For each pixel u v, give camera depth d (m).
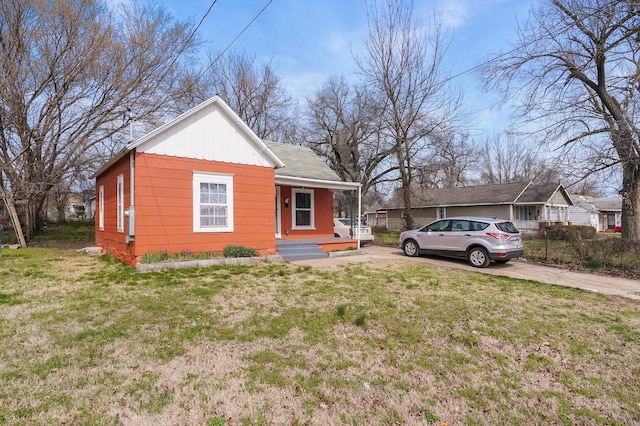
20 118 14.86
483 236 10.76
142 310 5.39
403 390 3.26
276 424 2.72
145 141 9.04
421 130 21.22
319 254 12.24
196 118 9.97
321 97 29.00
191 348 4.05
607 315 5.70
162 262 8.85
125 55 17.47
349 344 4.28
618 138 11.81
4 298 5.91
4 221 20.39
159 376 3.39
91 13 16.11
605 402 3.12
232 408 2.90
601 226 41.84
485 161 49.00
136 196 8.97
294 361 3.78
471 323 5.13
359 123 27.45
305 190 14.78
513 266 11.10
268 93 31.58
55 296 6.12
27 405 2.85
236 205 10.69
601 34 12.43
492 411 2.96
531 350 4.22
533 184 30.31
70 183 20.88
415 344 4.33
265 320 5.08
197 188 9.95
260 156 11.25
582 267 10.64
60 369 3.46
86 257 11.30
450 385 3.37
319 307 5.79
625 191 15.06
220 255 10.23
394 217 37.09
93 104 17.66
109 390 3.11
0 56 14.91
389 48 19.81
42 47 15.53
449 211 33.06
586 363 3.90
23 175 15.77
